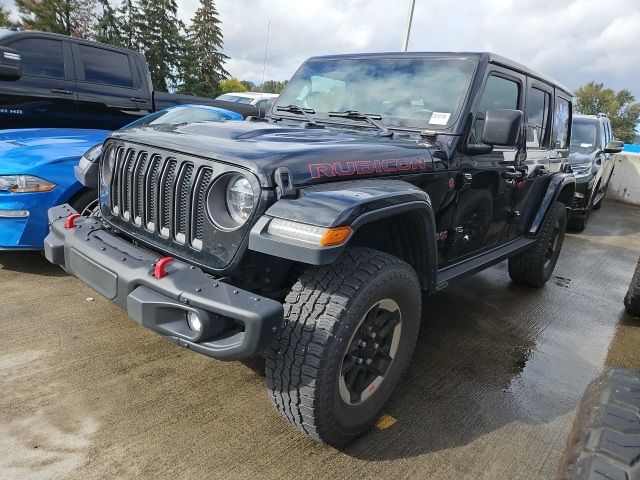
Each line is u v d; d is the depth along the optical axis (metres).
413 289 2.38
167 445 2.20
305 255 1.74
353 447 2.31
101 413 2.37
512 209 3.96
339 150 2.26
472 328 3.85
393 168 2.45
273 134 2.46
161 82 32.25
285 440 2.31
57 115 5.85
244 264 2.01
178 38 32.22
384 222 2.42
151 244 2.31
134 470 2.04
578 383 3.13
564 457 1.49
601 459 1.32
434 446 2.37
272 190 1.91
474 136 3.07
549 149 4.54
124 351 2.95
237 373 2.83
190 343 1.86
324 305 1.98
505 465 2.29
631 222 10.50
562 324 4.13
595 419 1.50
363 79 3.41
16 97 5.48
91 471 2.01
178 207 2.17
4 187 3.64
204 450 2.19
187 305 1.84
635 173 13.55
